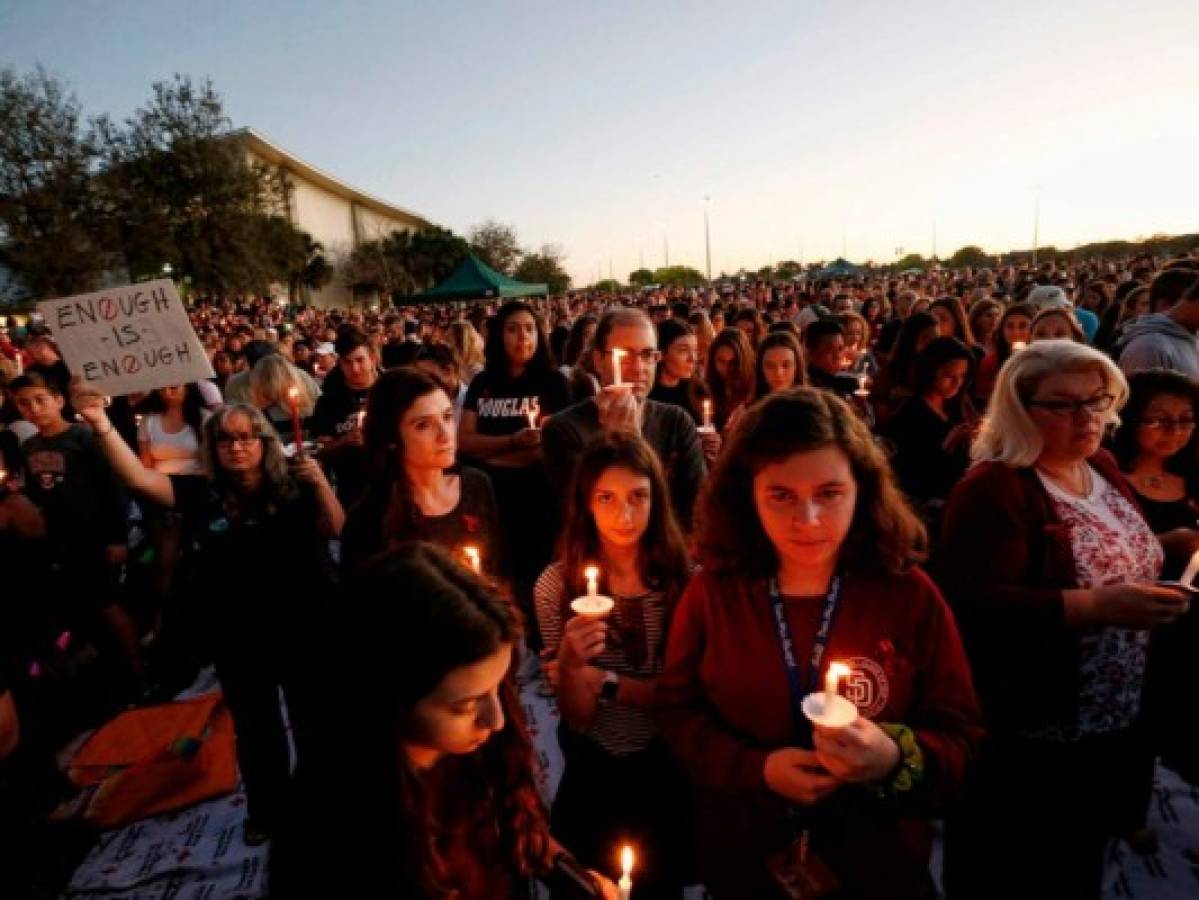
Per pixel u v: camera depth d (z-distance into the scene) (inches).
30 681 128.1
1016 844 77.7
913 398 150.4
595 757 77.6
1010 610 72.9
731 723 62.2
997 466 75.8
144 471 146.8
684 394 177.6
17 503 137.6
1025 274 688.4
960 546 77.1
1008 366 76.4
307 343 454.6
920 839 60.5
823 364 203.5
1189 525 97.5
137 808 118.0
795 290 917.8
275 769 109.7
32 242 898.1
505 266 2258.9
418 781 42.8
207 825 116.9
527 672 155.1
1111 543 73.2
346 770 40.4
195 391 177.0
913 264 2701.8
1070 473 76.8
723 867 64.8
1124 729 77.0
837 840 59.2
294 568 105.8
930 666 58.8
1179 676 94.3
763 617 60.9
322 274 1834.4
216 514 105.7
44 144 899.4
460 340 261.4
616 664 79.2
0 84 889.5
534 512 157.2
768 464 55.5
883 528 57.9
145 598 177.2
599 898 55.1
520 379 164.4
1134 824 98.7
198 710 140.3
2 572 133.3
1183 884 93.9
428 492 102.0
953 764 54.3
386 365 235.0
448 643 40.6
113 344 150.1
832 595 59.7
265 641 104.7
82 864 109.7
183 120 1073.5
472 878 51.3
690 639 64.7
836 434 54.8
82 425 162.4
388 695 40.9
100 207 987.9
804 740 59.5
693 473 122.6
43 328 563.8
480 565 101.7
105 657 155.2
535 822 56.1
